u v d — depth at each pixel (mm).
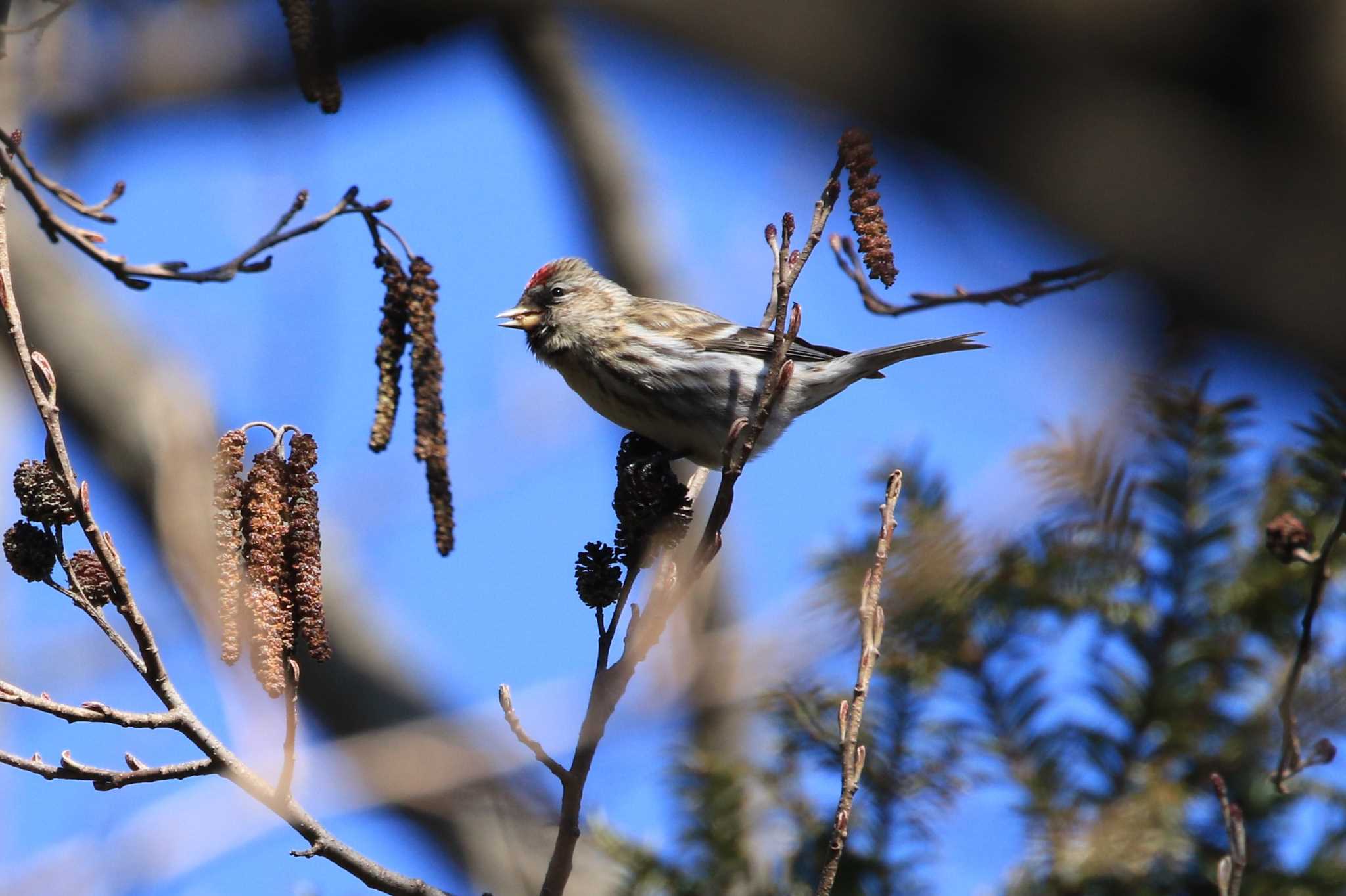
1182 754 6340
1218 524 6574
